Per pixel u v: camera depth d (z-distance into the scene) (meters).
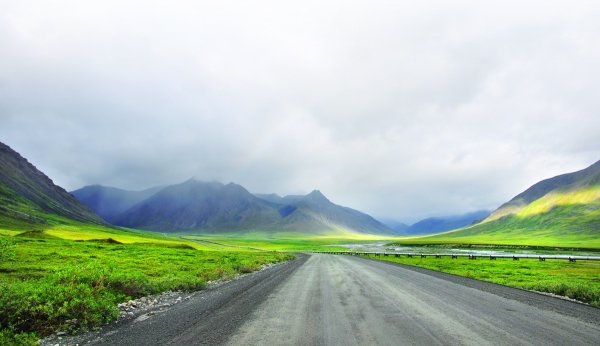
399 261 66.94
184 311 15.30
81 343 10.80
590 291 19.22
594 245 173.88
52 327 12.23
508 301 17.61
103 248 63.53
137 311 15.84
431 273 36.34
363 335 10.91
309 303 16.89
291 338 10.59
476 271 42.34
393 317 13.58
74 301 13.24
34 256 39.66
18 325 12.14
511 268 48.62
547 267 50.84
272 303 16.91
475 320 13.02
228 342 10.20
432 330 11.52
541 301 17.75
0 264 30.62
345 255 96.62
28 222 174.00
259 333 11.19
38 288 14.34
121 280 20.22
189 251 75.25
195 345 9.97
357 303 16.88
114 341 10.79
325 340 10.37
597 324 12.41
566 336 10.75
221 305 16.50
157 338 10.87
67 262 36.19
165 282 23.28
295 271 37.56
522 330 11.50
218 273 31.77
